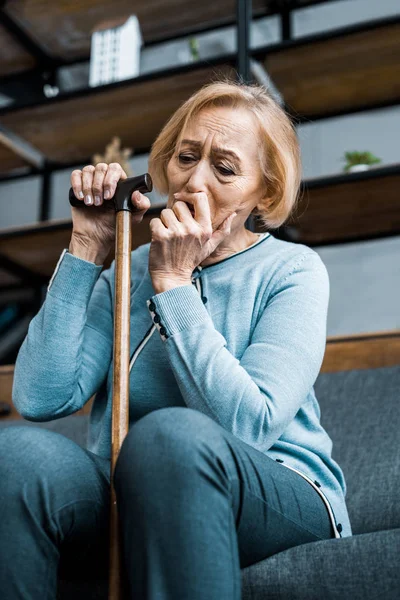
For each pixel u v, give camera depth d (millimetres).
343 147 2918
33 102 2951
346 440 1580
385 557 929
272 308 1194
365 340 2043
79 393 1262
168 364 1215
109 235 1255
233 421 1035
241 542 961
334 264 2850
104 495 999
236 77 2602
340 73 2715
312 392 1240
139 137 3148
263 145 1307
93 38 3137
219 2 3082
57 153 3291
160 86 2797
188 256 1146
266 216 1379
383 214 2613
